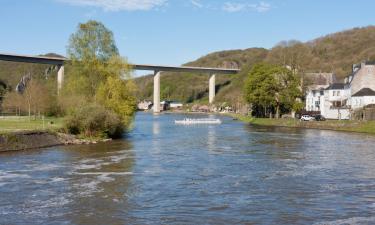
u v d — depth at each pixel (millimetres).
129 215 30969
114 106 87062
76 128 80750
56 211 31797
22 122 97188
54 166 50188
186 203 34094
